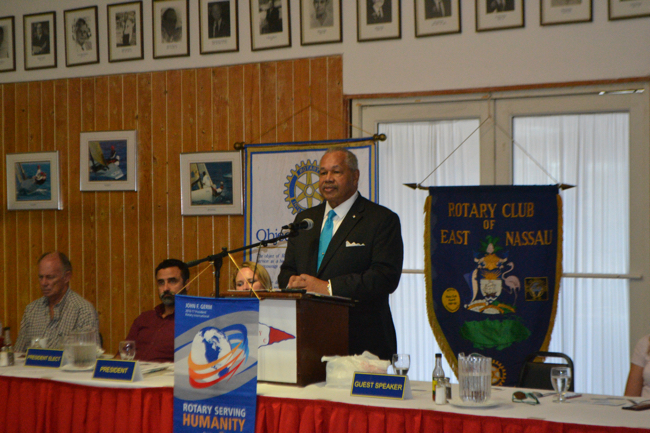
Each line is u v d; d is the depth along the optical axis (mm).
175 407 2221
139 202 5078
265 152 4652
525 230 3879
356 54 4586
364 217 3174
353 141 4430
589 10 4086
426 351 4391
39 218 5324
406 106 4508
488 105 4328
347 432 2027
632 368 2963
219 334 2188
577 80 4117
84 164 5211
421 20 4434
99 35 5211
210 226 4887
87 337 2633
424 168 4484
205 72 4938
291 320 2270
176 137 5000
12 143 5414
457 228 3973
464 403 1993
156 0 5043
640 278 4004
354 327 2961
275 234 4602
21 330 3832
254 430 2105
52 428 2449
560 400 2096
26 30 5387
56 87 5312
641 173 4023
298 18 4719
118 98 5152
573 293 4137
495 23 4277
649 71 3980
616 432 1745
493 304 3861
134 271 5070
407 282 4453
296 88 4715
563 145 4215
